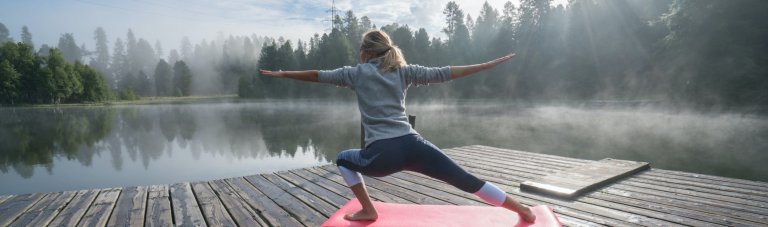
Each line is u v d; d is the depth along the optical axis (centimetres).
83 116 3819
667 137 1517
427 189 400
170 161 1253
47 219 325
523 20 5047
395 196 377
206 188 427
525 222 232
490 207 261
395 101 201
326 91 6225
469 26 7656
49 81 5838
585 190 371
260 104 5784
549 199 359
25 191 873
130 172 1080
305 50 8262
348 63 5800
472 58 5622
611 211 317
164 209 352
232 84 11681
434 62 5616
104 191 413
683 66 2538
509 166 522
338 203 363
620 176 421
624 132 1697
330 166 536
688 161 1053
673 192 365
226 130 2217
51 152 1525
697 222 285
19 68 5775
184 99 9238
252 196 393
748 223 279
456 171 204
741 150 1208
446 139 1512
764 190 361
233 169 1080
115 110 4981
